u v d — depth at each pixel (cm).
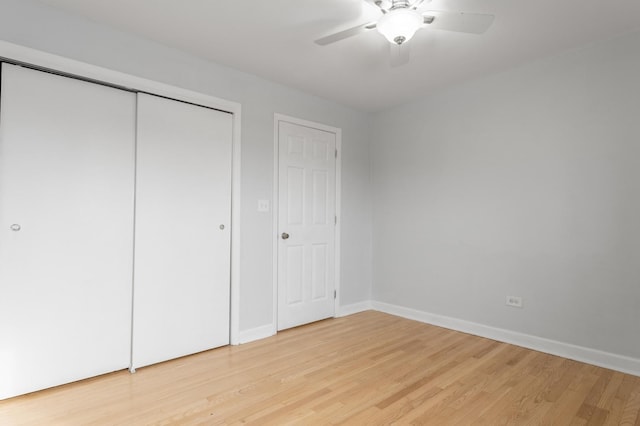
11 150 210
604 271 264
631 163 254
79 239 234
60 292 227
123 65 250
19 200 213
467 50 277
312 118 373
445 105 361
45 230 221
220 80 301
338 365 265
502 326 318
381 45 269
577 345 276
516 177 311
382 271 419
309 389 228
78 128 234
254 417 195
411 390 227
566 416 198
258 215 328
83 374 236
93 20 237
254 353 289
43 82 221
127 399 214
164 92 269
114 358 248
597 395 221
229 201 307
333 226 397
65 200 229
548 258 292
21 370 214
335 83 343
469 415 199
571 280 280
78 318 234
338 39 215
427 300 375
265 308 332
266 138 334
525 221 305
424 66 306
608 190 263
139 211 257
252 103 323
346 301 409
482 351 294
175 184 275
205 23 240
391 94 372
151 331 263
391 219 410
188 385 232
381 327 360
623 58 256
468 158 343
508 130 315
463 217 346
